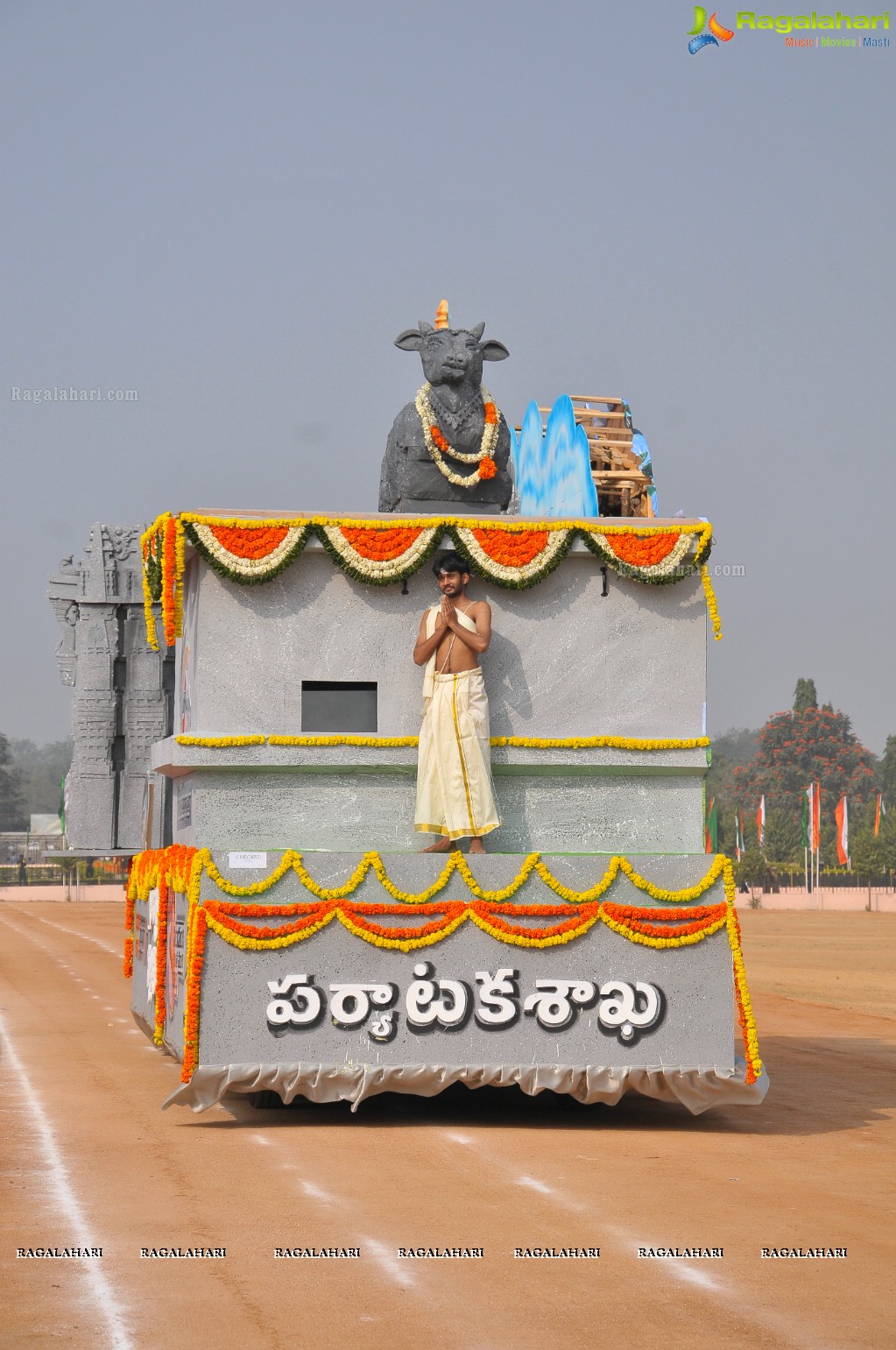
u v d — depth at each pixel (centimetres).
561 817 1202
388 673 1184
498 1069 1109
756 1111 1238
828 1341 594
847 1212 825
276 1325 608
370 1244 735
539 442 1405
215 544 1151
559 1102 1244
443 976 1116
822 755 11969
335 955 1109
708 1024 1137
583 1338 594
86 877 9694
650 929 1134
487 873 1128
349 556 1162
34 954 3306
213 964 1098
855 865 8150
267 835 1162
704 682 1218
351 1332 600
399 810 1181
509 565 1180
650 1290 664
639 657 1212
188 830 1214
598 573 1215
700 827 1217
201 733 1156
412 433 1306
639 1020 1128
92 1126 1090
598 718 1204
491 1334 598
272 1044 1098
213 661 1165
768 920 5503
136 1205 816
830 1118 1208
